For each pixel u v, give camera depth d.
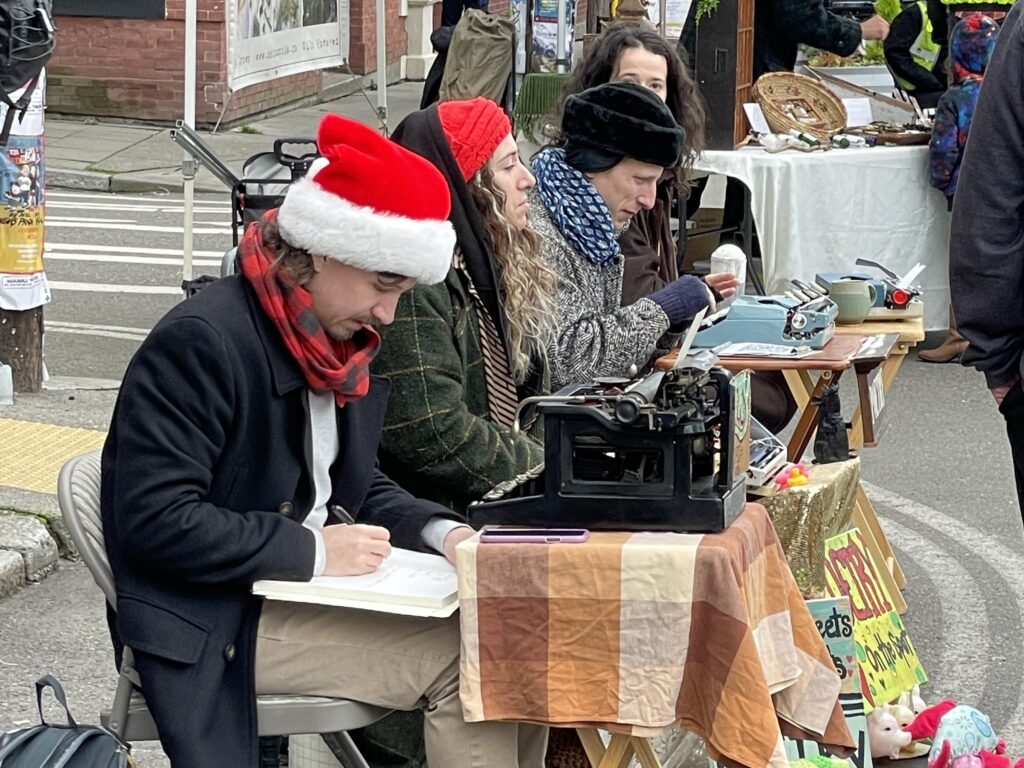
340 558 2.83
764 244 7.79
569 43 10.17
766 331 4.48
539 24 10.13
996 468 6.58
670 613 2.67
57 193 13.05
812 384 4.83
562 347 3.80
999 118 3.82
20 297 6.71
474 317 3.43
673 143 4.06
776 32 8.41
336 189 2.73
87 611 4.77
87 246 10.80
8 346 6.76
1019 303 3.91
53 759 2.55
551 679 2.73
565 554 2.69
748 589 2.76
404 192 2.75
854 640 3.58
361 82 18.03
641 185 4.12
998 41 3.88
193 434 2.73
